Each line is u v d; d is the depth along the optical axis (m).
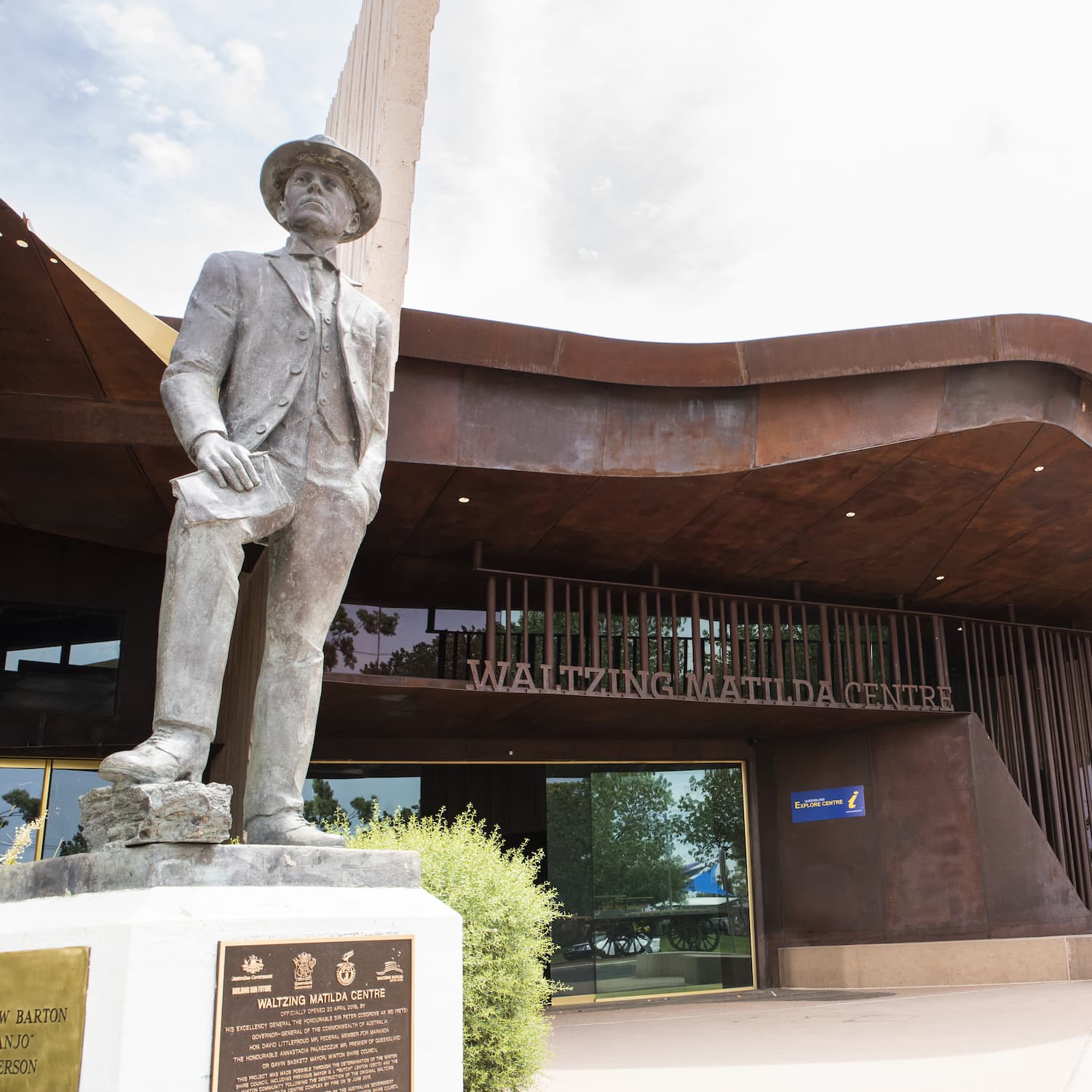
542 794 14.41
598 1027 10.13
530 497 10.46
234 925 2.43
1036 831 13.59
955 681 17.08
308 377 3.20
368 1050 2.62
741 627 14.79
